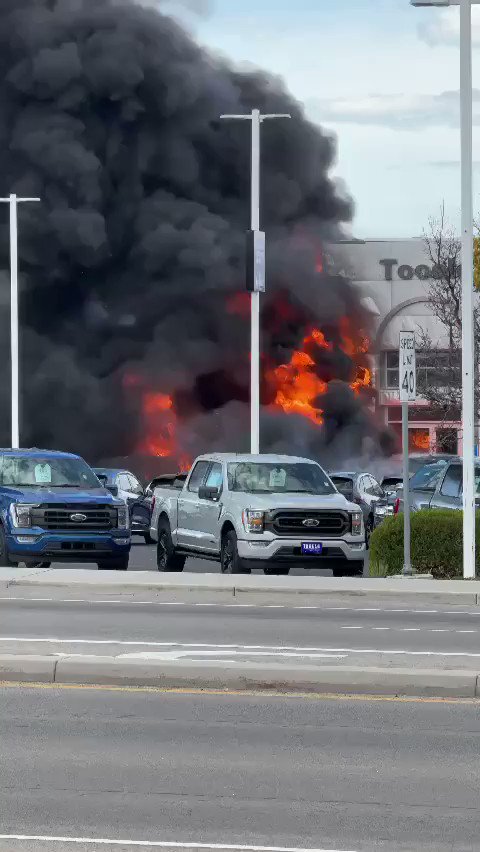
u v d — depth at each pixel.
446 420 88.50
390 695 21.14
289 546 40.62
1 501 43.88
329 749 17.22
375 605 35.06
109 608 33.34
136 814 14.05
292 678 21.38
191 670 21.67
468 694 21.08
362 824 13.78
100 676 21.83
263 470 43.00
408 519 40.34
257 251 57.88
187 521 44.47
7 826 13.57
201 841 13.16
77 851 12.80
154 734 18.05
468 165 40.34
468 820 13.97
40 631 28.09
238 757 16.72
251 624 29.92
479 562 41.53
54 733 18.03
